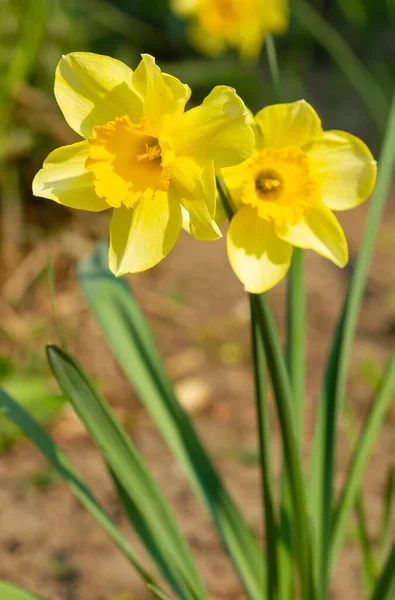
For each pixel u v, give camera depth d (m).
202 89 2.36
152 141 0.72
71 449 1.22
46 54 1.74
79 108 0.72
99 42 2.64
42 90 1.76
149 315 1.66
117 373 1.49
